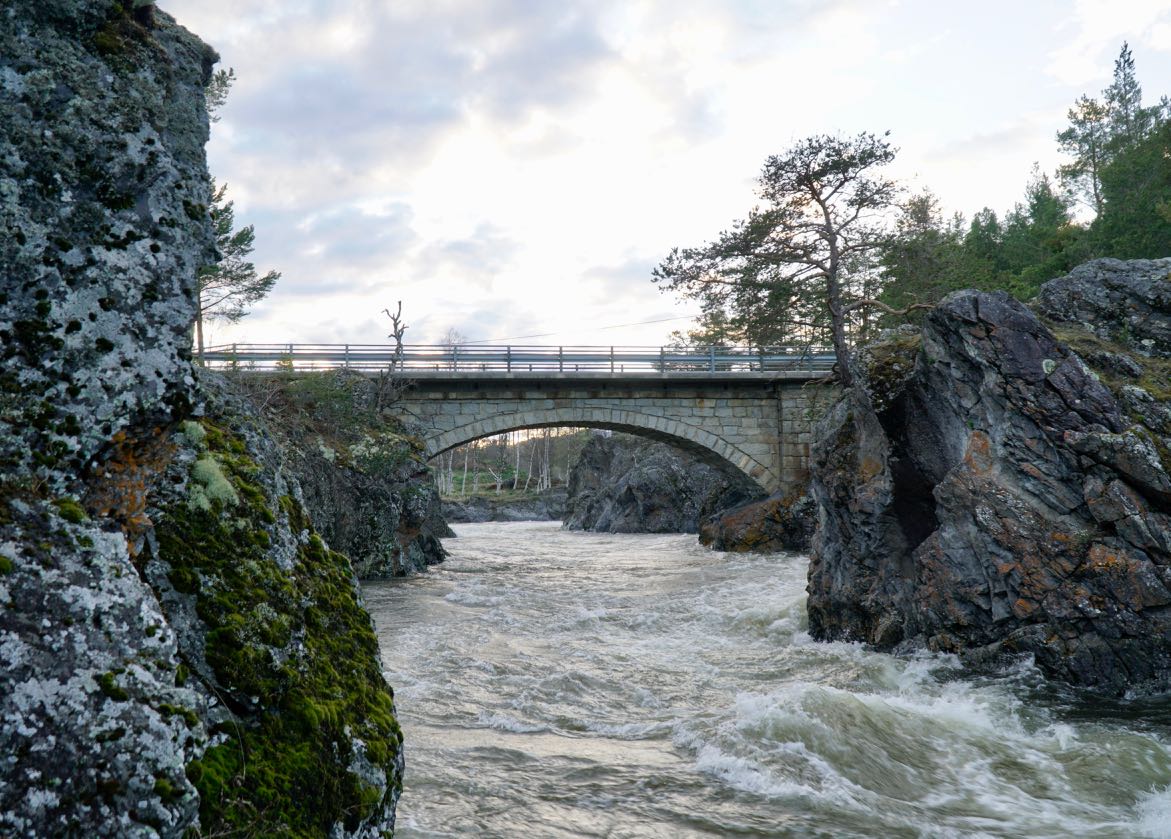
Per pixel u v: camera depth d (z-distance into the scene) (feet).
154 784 6.23
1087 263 48.32
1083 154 147.54
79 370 7.45
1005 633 37.17
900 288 96.32
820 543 49.47
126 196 8.13
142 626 6.93
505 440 422.00
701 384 121.19
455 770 22.41
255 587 9.23
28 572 6.37
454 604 61.11
